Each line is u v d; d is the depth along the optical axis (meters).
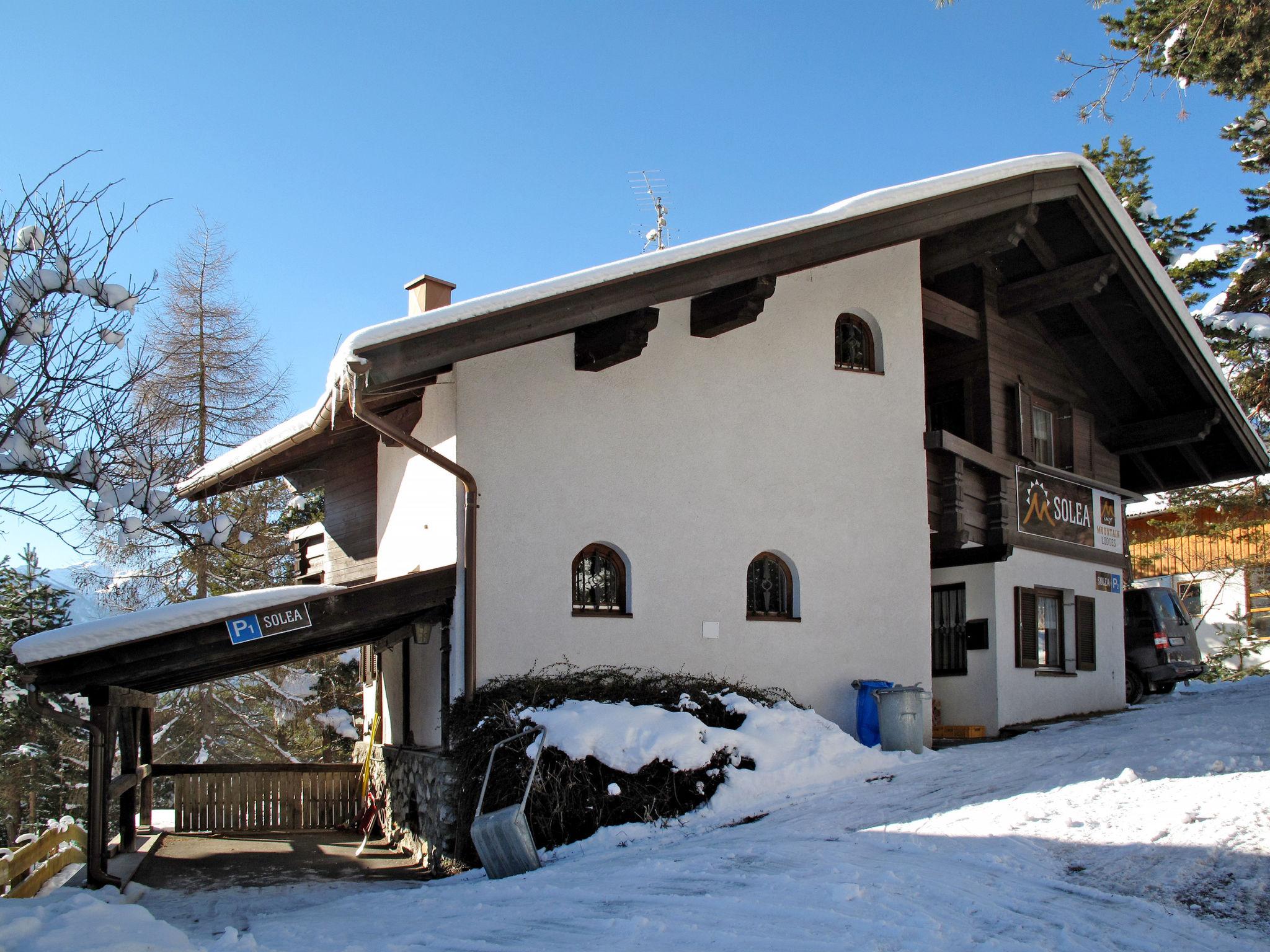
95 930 5.04
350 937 6.23
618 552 10.89
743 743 9.66
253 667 11.66
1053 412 15.49
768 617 11.59
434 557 10.62
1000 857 6.58
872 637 12.14
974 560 13.93
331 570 14.35
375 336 8.67
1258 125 24.11
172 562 20.62
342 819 14.88
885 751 11.05
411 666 12.45
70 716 8.55
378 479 13.18
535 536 10.31
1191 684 22.06
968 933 5.21
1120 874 6.13
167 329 21.55
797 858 6.89
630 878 6.96
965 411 14.12
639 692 10.05
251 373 21.97
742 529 11.51
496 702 9.54
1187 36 13.84
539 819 8.83
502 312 9.16
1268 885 5.73
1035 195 12.32
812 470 12.06
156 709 24.28
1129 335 14.97
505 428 10.31
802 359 12.20
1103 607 16.05
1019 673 13.88
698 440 11.38
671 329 11.38
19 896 8.65
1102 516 16.36
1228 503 26.08
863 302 12.77
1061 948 4.96
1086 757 9.86
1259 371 24.44
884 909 5.58
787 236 10.65
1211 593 27.73
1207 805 7.27
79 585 20.20
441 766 10.30
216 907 8.46
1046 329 15.26
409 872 10.34
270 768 14.68
